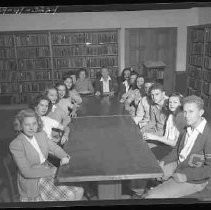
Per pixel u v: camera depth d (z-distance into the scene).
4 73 3.52
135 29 3.23
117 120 2.75
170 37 3.20
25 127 1.92
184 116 1.93
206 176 1.89
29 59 3.65
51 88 2.76
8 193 2.08
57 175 1.72
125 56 3.57
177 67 3.44
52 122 2.52
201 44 3.23
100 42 3.55
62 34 3.46
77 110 3.11
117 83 3.69
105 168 1.77
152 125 2.69
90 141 2.21
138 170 1.73
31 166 1.93
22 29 3.22
